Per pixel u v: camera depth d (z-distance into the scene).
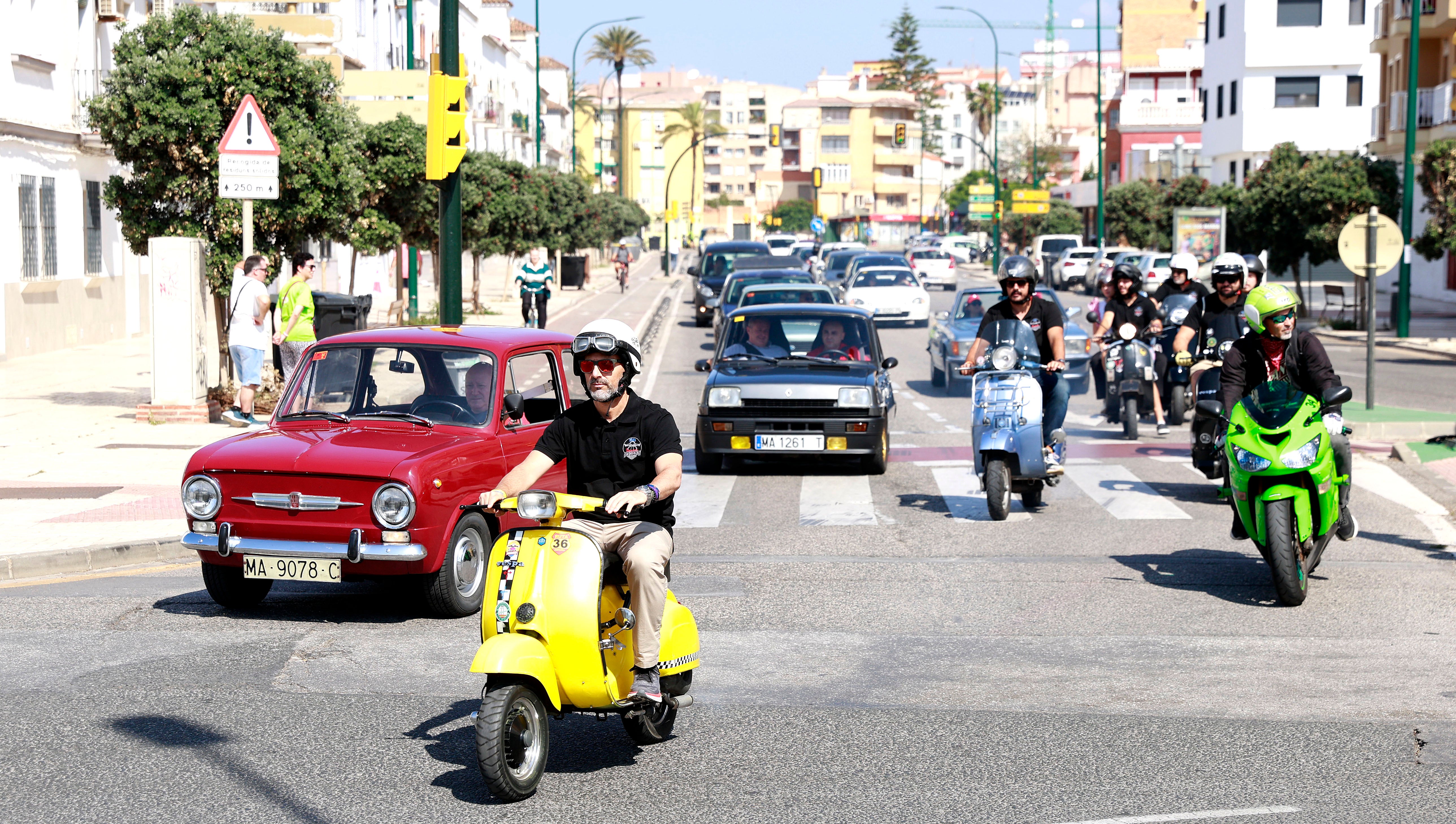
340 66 34.50
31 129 26.88
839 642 8.22
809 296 24.55
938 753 6.18
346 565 8.49
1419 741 6.30
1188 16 108.38
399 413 9.41
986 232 117.56
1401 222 35.59
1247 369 9.61
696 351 33.31
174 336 17.50
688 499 13.52
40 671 7.49
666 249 81.31
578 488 6.02
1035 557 10.68
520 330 10.20
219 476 8.70
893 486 14.27
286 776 5.86
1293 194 38.34
